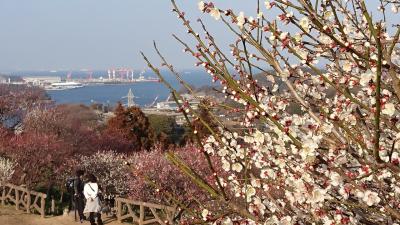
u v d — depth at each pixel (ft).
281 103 12.17
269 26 10.40
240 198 13.10
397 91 9.33
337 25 11.37
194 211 12.47
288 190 11.28
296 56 10.16
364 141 10.81
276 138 11.60
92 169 60.03
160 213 41.42
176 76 11.90
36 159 60.59
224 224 10.75
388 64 9.34
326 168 10.40
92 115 132.98
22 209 49.03
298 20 10.41
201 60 11.64
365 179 10.43
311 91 12.60
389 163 9.01
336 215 10.48
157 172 47.24
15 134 83.05
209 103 12.57
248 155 12.10
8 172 52.80
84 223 43.01
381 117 10.34
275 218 10.98
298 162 11.22
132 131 90.27
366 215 11.05
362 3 8.25
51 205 51.13
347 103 10.94
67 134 81.05
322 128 10.14
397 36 9.07
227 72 10.55
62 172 61.57
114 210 47.11
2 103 110.01
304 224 11.50
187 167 10.01
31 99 119.55
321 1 11.98
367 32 12.27
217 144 12.92
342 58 12.01
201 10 10.91
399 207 10.84
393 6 12.42
